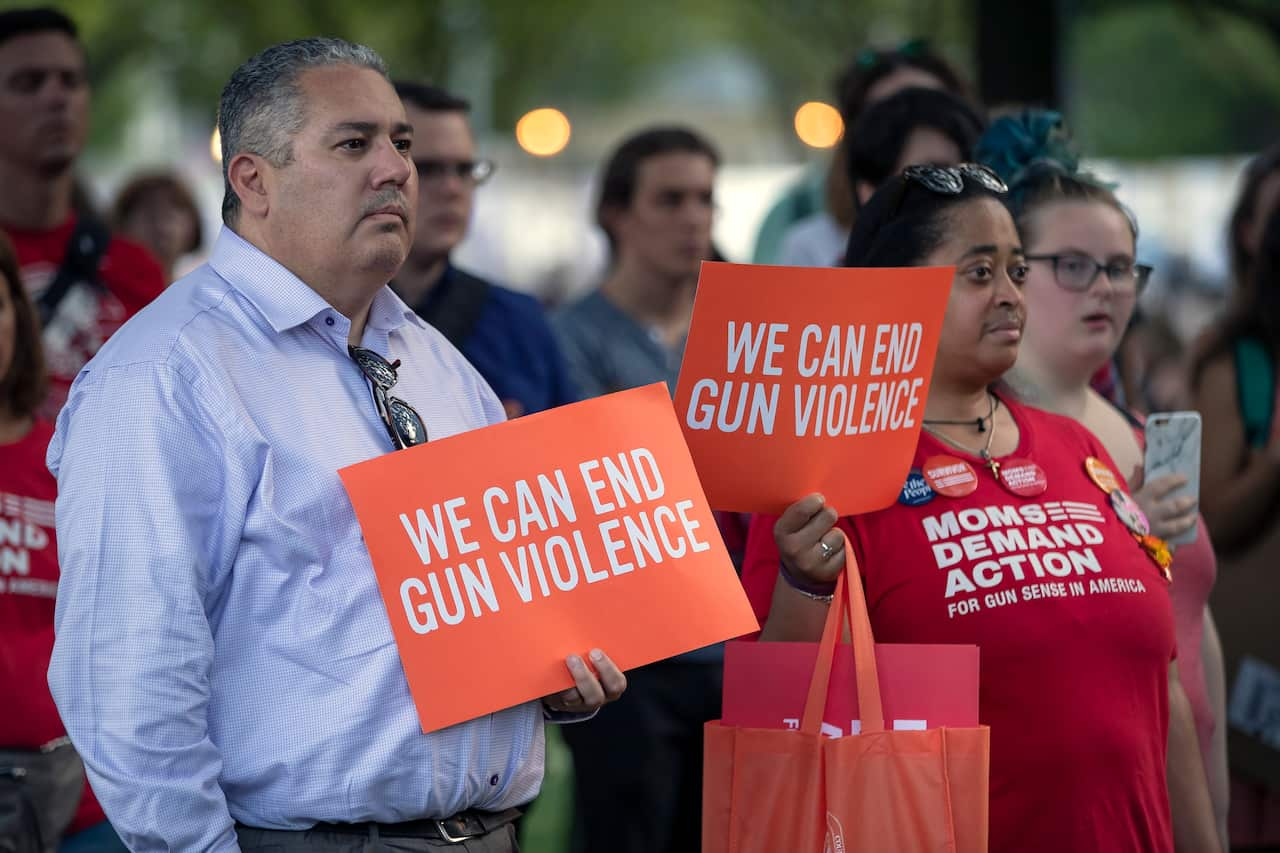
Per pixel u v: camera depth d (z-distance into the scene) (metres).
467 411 6.38
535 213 43.59
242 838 5.57
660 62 56.16
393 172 5.74
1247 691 9.63
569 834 11.63
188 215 16.97
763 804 5.72
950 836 5.62
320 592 5.57
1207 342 10.25
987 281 6.46
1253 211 10.22
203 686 5.44
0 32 9.85
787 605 6.22
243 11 36.53
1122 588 6.31
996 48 15.77
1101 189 7.81
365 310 6.12
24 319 8.23
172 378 5.48
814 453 6.09
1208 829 7.00
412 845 5.63
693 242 11.22
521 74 43.22
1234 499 9.80
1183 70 32.53
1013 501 6.37
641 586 5.85
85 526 5.40
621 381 11.12
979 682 6.16
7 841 7.61
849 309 6.00
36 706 7.73
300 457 5.63
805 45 45.12
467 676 5.60
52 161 9.99
